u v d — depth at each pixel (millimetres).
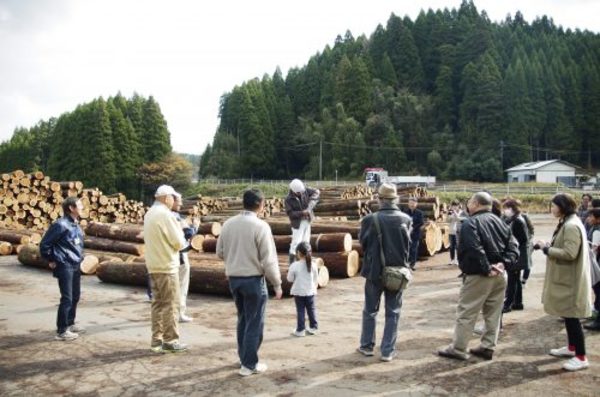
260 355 5859
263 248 5105
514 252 5570
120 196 22484
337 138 88250
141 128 83062
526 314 7777
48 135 102875
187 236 7645
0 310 8438
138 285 10602
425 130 93375
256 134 92750
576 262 5203
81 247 6871
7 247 15656
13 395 4715
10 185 18516
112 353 5988
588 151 88625
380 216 5641
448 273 11922
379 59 113125
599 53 108750
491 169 77000
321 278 10039
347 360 5637
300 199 9812
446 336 6609
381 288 5719
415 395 4586
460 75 100125
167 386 4898
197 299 9250
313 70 112188
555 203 5375
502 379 4977
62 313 6559
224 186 72062
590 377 5016
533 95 86812
